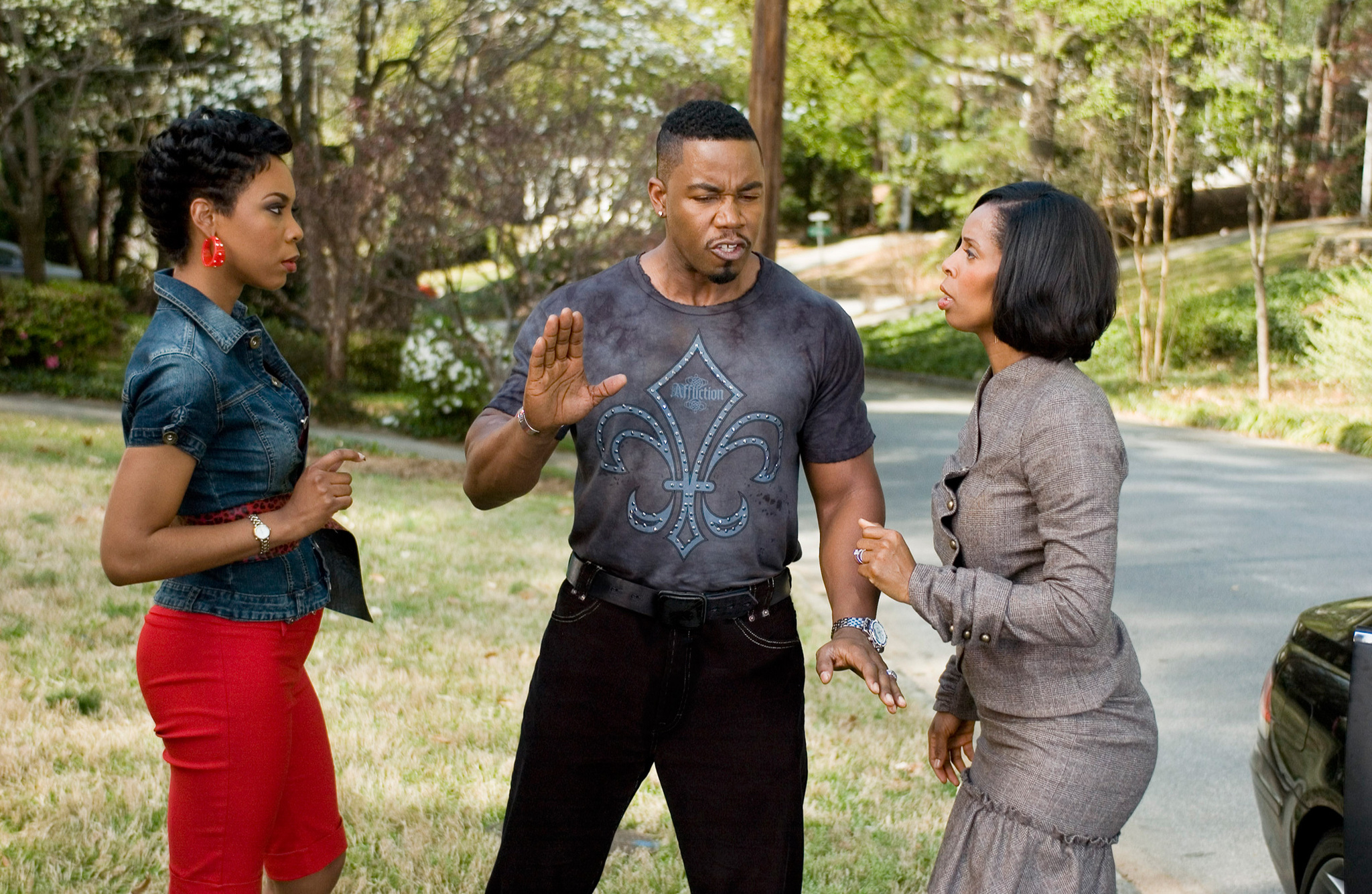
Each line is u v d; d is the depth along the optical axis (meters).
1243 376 19.81
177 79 15.88
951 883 2.18
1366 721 2.07
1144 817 4.10
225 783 2.24
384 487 9.74
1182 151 19.70
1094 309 2.03
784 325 2.40
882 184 48.53
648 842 3.58
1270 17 17.70
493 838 3.50
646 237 11.45
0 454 9.12
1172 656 5.97
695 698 2.38
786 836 2.38
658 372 2.37
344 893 3.13
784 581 2.46
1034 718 2.09
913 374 26.86
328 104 19.14
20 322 14.73
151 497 2.09
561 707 2.38
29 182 16.25
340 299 15.30
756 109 9.23
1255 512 9.79
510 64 15.46
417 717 4.41
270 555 2.28
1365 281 16.95
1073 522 1.96
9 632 4.97
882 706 4.93
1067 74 21.45
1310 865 2.71
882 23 23.80
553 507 9.37
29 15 13.63
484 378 13.43
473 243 12.22
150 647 2.24
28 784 3.61
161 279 2.22
